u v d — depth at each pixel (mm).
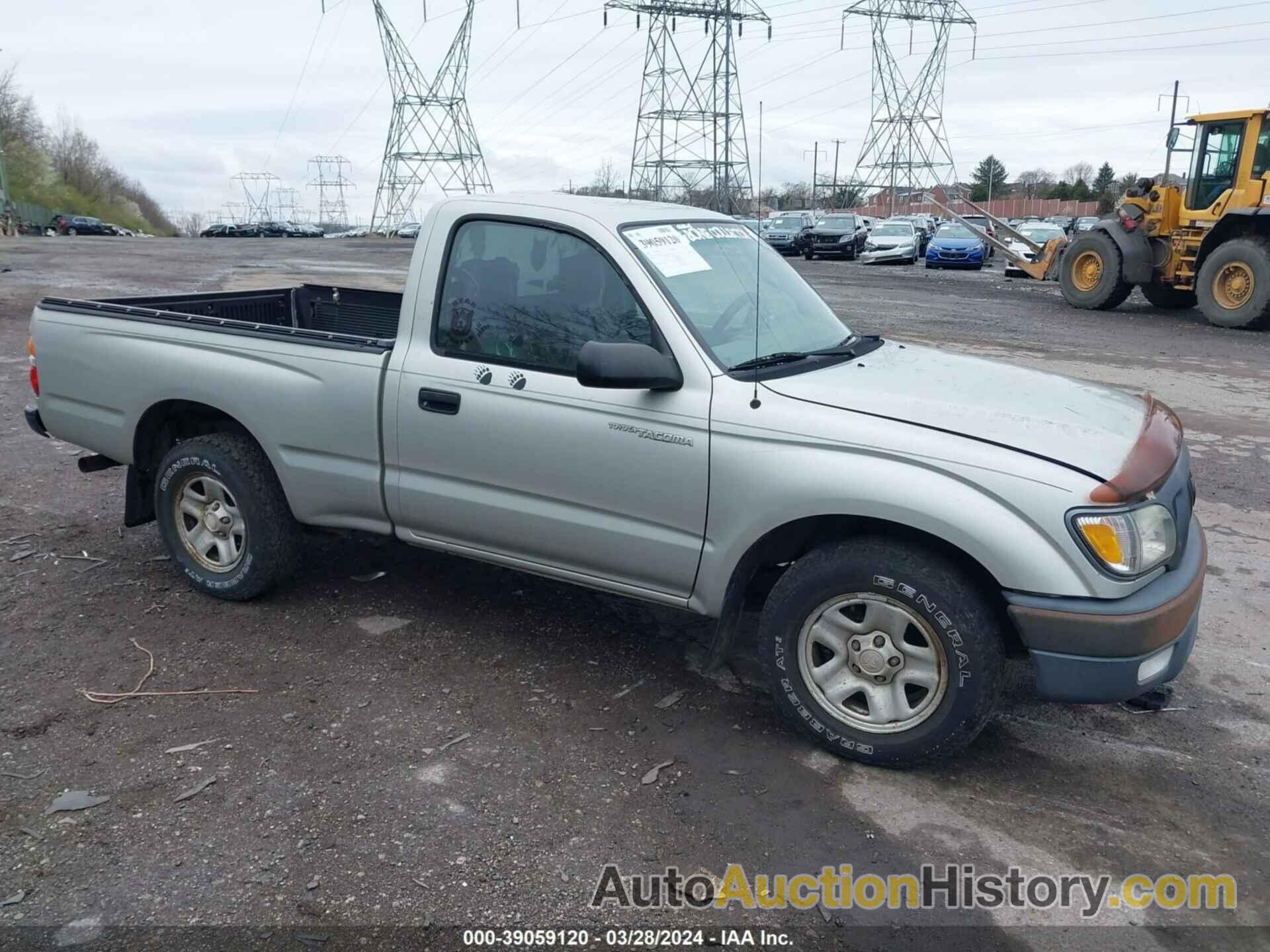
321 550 5371
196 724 3635
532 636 4426
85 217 63125
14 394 8891
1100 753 3631
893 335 14078
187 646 4250
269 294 6051
